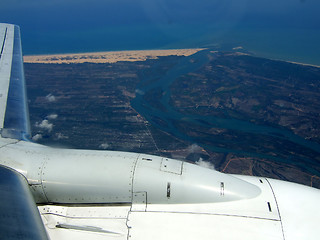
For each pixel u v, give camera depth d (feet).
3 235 26.89
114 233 37.58
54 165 42.98
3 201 33.12
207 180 41.42
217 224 37.73
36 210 35.22
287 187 43.45
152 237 36.83
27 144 51.52
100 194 40.68
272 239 35.99
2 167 42.29
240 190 40.96
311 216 38.40
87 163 42.96
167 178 40.83
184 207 40.01
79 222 39.27
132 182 40.52
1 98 73.51
